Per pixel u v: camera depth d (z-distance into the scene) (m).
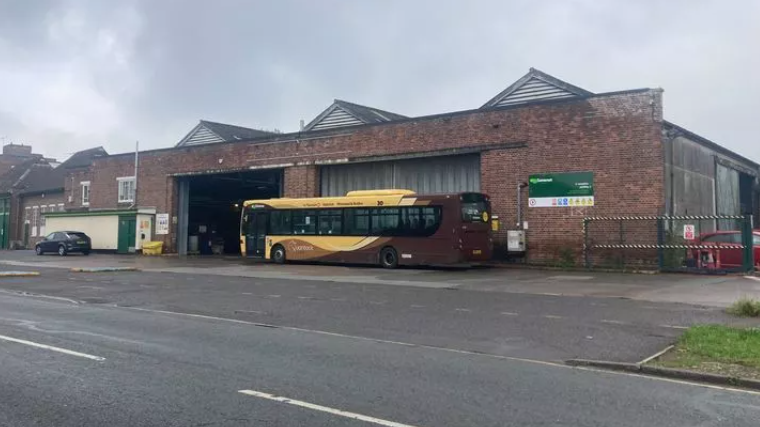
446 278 21.81
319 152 33.00
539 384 7.36
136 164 42.62
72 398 6.61
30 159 66.94
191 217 44.53
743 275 21.72
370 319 12.55
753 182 39.84
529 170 26.47
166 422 5.83
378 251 27.08
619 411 6.27
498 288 18.31
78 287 19.08
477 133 27.86
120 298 16.25
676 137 26.28
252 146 36.06
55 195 55.59
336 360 8.64
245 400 6.57
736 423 5.89
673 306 14.15
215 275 23.69
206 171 38.47
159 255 39.50
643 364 8.15
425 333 10.94
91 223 44.16
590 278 21.31
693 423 5.88
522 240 26.17
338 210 28.56
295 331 11.14
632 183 24.23
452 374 7.84
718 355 8.42
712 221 30.50
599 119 25.00
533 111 26.48
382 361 8.59
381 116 40.91
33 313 13.27
